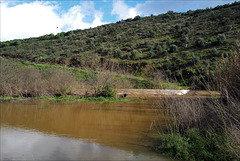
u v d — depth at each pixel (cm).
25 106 873
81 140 376
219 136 336
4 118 594
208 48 3212
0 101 1053
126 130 453
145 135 411
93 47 4784
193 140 350
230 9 5628
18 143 353
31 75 1292
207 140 341
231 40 3070
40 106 878
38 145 343
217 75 401
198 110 419
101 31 7356
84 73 1544
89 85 1308
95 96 1213
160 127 472
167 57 3256
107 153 308
